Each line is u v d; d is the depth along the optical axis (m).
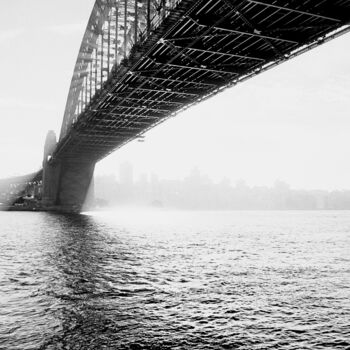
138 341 9.84
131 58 25.41
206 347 9.62
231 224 73.88
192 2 18.19
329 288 16.00
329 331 10.85
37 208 111.31
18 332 10.16
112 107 39.16
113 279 16.92
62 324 10.84
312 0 17.84
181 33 22.09
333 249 30.78
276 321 11.62
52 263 20.80
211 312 12.38
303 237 43.34
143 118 44.12
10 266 19.61
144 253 26.39
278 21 19.98
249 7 18.66
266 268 20.81
